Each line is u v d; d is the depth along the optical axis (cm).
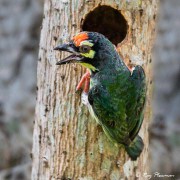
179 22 2012
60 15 1344
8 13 2031
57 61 1348
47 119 1373
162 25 2012
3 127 1881
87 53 1265
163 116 1991
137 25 1345
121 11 1338
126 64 1343
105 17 1375
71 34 1338
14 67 2014
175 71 2019
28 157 1861
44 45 1378
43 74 1379
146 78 1363
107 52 1272
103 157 1345
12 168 1825
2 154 1858
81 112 1338
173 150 1848
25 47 2019
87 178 1352
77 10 1332
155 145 1847
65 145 1355
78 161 1352
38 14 2019
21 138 1873
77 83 1334
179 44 2009
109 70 1277
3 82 2002
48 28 1366
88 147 1345
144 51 1359
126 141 1288
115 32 1393
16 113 1930
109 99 1277
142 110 1302
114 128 1282
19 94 1983
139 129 1316
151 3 1362
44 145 1385
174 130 1895
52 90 1359
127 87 1284
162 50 2014
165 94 2022
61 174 1363
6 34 2025
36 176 1412
